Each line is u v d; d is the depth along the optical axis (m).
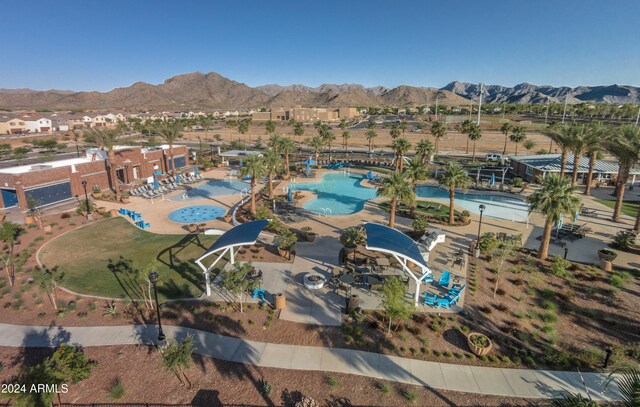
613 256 25.38
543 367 15.99
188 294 21.80
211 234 32.44
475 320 19.20
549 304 20.61
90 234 32.66
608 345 17.56
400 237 22.61
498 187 50.06
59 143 104.06
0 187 39.81
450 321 19.11
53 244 30.17
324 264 25.81
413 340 17.55
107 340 17.58
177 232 33.41
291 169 64.69
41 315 19.80
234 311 19.88
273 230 32.59
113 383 14.88
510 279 23.88
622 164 33.91
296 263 25.98
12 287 22.98
